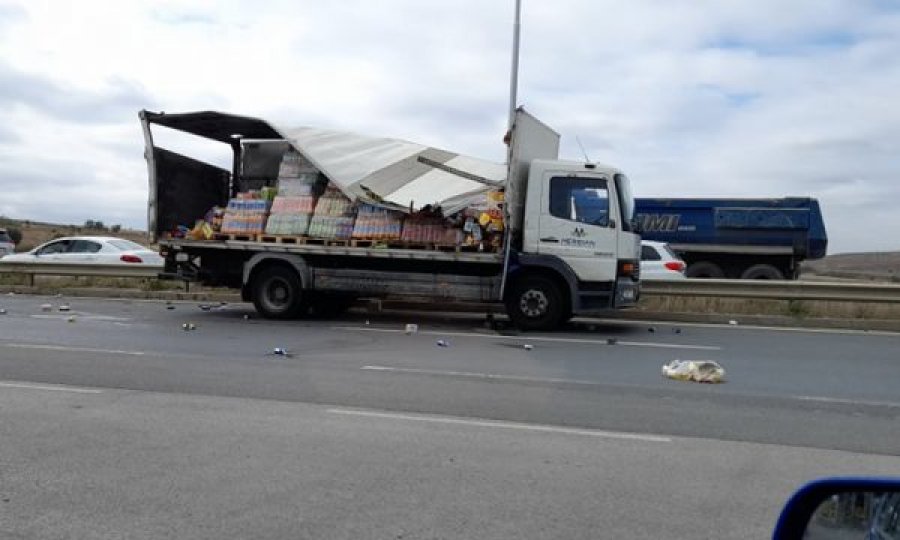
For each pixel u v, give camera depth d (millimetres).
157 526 4582
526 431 6781
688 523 4699
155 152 15375
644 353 11500
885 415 7602
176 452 6020
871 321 15062
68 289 20531
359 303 17750
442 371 9695
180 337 12477
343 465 5750
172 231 15820
